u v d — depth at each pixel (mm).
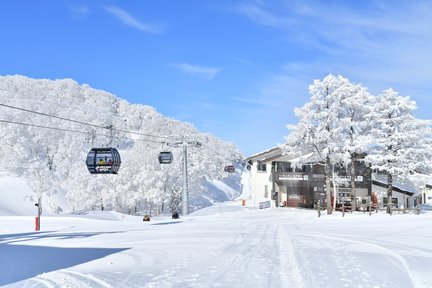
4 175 93750
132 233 24547
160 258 13938
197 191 98500
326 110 44531
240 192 180625
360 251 15203
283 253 14641
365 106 44875
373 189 58750
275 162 59875
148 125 154750
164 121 170125
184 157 52719
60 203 97188
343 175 56250
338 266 11867
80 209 89938
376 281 9828
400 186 60656
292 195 60125
